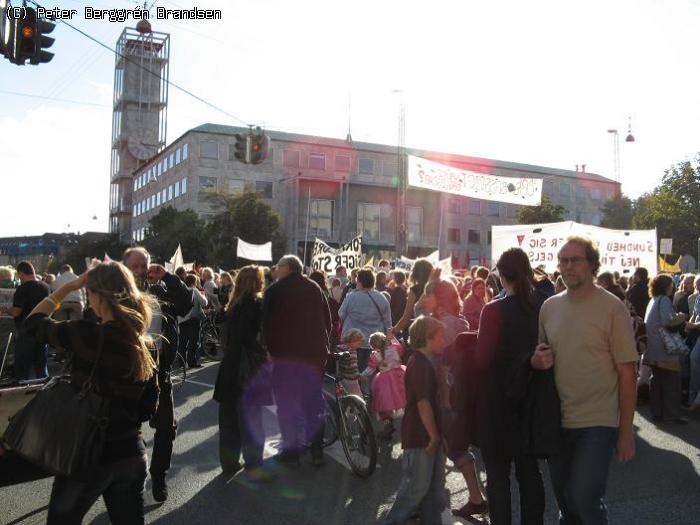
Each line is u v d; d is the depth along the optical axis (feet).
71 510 10.38
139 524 10.87
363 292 28.66
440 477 14.94
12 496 17.30
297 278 20.44
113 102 312.29
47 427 10.28
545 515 16.29
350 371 23.48
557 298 12.55
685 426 26.53
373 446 18.86
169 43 288.71
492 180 54.24
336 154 198.90
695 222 126.31
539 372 12.19
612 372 11.84
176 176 203.51
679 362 27.02
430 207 209.77
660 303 27.22
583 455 11.69
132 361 10.62
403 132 126.00
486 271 31.91
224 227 153.99
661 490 18.21
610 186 241.96
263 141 60.49
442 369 15.53
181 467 20.16
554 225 45.70
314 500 17.28
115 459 10.58
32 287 29.94
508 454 13.00
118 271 11.07
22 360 29.73
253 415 19.49
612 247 46.26
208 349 48.96
